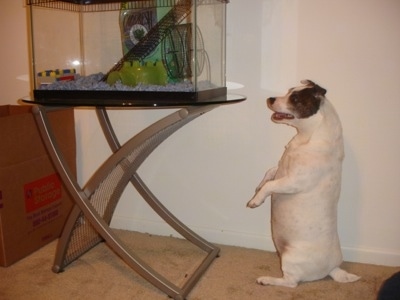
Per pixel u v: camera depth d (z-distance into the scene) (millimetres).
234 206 1715
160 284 1325
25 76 1918
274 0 1468
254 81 1560
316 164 1300
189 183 1762
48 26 1639
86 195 1394
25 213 1593
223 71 1555
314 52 1459
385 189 1497
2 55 1931
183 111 1213
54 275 1464
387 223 1522
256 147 1623
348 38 1413
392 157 1462
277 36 1492
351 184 1528
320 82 1476
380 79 1411
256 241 1703
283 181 1323
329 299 1303
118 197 1708
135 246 1727
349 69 1435
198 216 1783
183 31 1370
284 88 1524
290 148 1392
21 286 1380
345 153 1509
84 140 1896
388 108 1426
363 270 1507
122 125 1806
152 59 1455
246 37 1532
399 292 901
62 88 1368
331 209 1353
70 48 1747
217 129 1661
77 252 1595
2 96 1967
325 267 1368
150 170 1806
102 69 1774
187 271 1504
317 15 1429
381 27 1373
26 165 1577
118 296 1327
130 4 1569
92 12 1722
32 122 1584
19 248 1572
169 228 1837
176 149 1744
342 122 1484
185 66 1361
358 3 1379
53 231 1756
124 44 1636
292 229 1357
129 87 1300
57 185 1752
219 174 1705
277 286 1382
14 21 1864
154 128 1263
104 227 1371
